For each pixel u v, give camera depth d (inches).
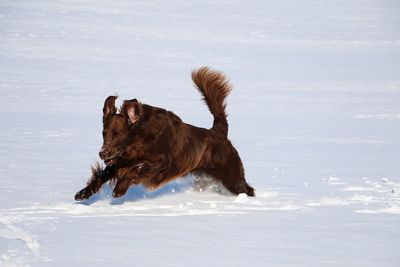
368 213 377.7
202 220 351.9
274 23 2455.7
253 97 1042.1
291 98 1047.0
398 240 316.2
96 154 581.6
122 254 282.2
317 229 336.2
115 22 2197.3
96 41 1758.1
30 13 2251.5
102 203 402.0
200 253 288.0
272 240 313.0
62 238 305.3
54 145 618.2
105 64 1366.9
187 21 2353.6
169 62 1462.8
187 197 423.8
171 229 328.8
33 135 668.7
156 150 405.1
